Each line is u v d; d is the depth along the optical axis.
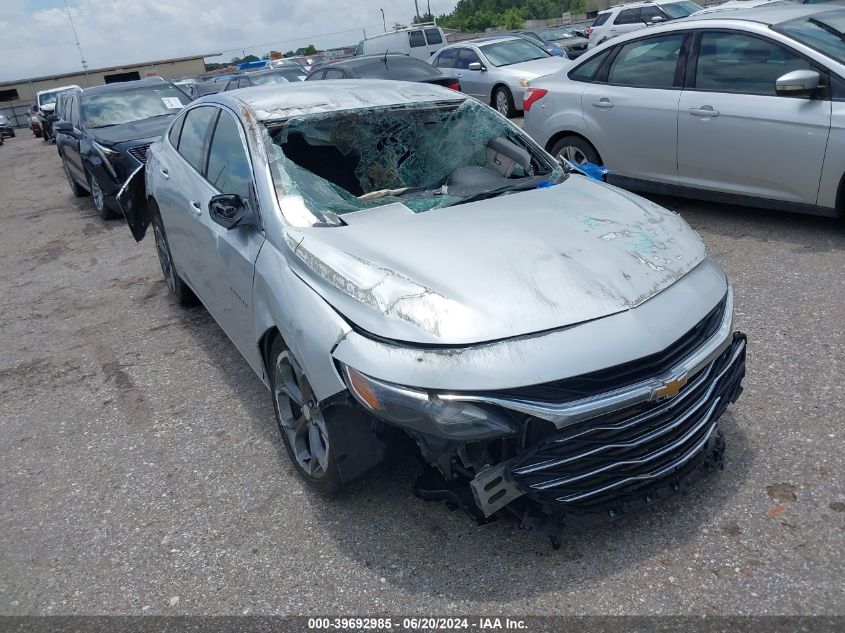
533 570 2.63
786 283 4.79
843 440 3.14
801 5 6.14
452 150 4.02
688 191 6.13
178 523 3.15
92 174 9.21
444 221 3.16
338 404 2.69
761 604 2.38
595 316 2.55
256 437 3.77
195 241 4.27
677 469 2.72
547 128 7.14
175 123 5.08
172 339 5.25
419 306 2.58
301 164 3.67
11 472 3.75
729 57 5.68
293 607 2.61
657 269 2.82
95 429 4.09
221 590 2.73
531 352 2.45
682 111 5.90
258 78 16.30
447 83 12.19
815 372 3.70
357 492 3.18
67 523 3.26
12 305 6.56
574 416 2.39
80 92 11.20
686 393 2.63
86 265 7.64
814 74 4.98
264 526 3.05
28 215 11.24
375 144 3.87
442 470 2.69
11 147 29.44
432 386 2.43
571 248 2.87
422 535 2.87
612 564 2.62
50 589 2.86
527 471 2.44
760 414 3.40
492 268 2.74
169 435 3.91
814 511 2.76
